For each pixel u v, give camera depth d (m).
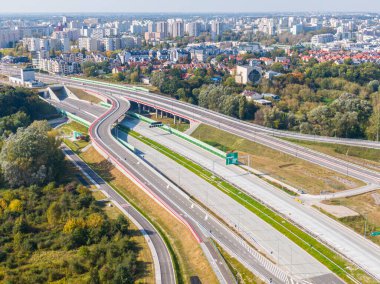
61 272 189.12
